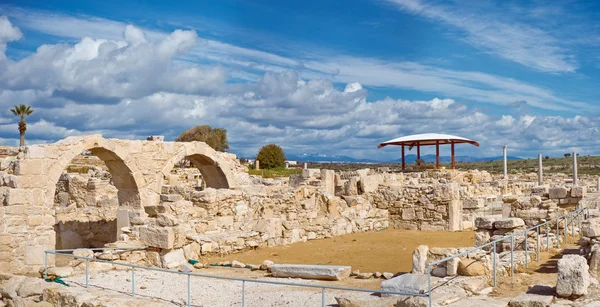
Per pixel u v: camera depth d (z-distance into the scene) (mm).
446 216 27375
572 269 11055
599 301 10617
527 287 12664
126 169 28000
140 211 27453
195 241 19250
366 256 19984
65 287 14562
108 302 12984
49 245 22328
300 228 23641
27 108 70125
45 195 23328
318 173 36281
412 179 37531
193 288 15414
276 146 91062
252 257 20078
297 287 15258
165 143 29734
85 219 29203
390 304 11609
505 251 16562
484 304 11094
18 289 14867
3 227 20844
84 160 53438
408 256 19672
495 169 104812
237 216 23266
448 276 13023
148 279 16484
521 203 22172
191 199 22516
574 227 20047
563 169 96562
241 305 13578
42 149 23375
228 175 33500
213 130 101688
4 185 22438
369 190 30094
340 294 13594
